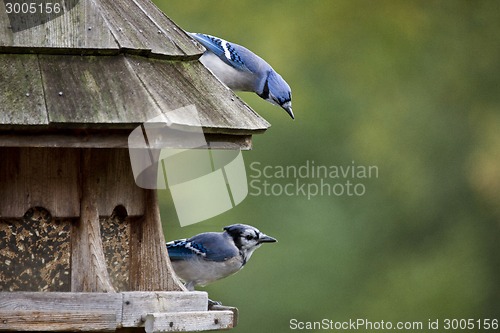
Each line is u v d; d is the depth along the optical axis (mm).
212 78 6484
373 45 16812
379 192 16188
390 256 16047
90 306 5883
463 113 17047
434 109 16969
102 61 5969
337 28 16656
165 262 6340
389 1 17156
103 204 6262
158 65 6219
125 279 6398
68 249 6168
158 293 6094
